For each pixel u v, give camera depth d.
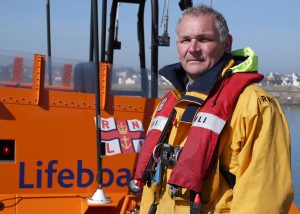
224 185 2.18
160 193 2.41
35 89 4.05
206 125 2.15
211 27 2.26
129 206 4.08
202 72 2.29
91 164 4.16
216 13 2.30
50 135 4.05
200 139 2.14
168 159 2.31
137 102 4.36
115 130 4.25
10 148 3.95
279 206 2.03
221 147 2.16
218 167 2.16
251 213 2.01
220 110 2.16
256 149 2.07
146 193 2.55
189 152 2.14
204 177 2.15
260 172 2.04
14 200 3.90
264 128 2.08
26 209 3.90
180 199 2.24
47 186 4.03
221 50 2.30
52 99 4.09
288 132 2.16
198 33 2.26
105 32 4.91
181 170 2.14
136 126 4.34
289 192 2.07
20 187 3.95
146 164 2.50
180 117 2.34
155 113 2.64
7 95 3.97
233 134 2.15
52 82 4.14
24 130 3.99
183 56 2.33
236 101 2.18
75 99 4.16
